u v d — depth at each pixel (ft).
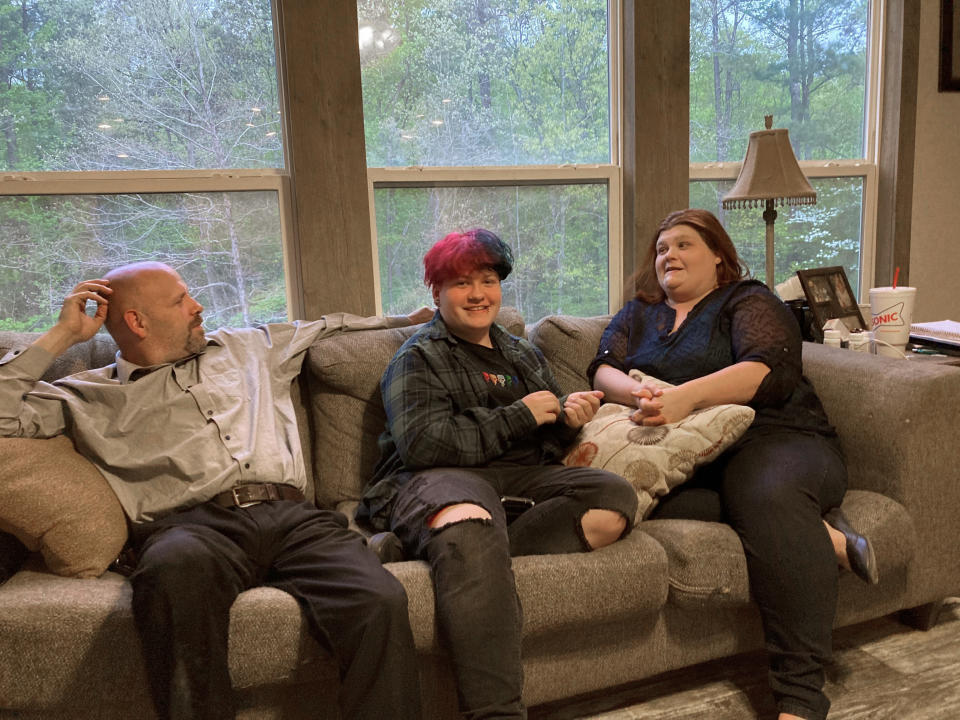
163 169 6.97
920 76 9.36
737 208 8.46
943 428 5.65
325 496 6.31
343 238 7.32
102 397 5.18
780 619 4.89
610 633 5.01
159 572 3.96
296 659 4.21
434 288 5.88
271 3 7.10
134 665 4.06
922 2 9.23
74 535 4.47
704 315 6.34
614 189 8.54
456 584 4.32
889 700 5.18
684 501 5.67
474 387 5.65
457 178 7.91
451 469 5.25
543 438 5.86
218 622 4.03
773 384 5.82
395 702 4.01
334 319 6.66
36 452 4.60
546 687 4.91
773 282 8.39
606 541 4.92
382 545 4.87
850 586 5.50
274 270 7.44
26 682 3.99
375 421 6.33
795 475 5.23
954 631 6.09
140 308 5.35
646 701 5.36
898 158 9.37
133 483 5.05
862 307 9.84
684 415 5.67
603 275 8.75
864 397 5.92
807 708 4.73
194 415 5.31
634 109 8.16
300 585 4.39
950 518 5.79
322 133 7.08
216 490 4.99
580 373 7.11
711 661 5.87
